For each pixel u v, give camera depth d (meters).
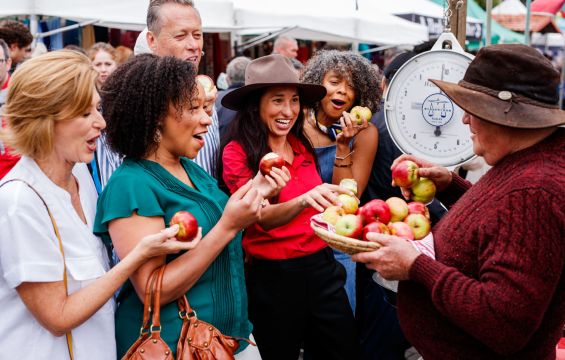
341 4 8.67
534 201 1.60
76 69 1.83
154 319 1.90
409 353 4.23
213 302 2.09
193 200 2.08
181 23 3.03
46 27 7.05
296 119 2.95
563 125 1.77
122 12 5.98
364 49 11.83
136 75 2.00
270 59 2.79
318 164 3.07
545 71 1.73
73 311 1.77
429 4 10.46
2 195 1.75
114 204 1.96
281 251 2.79
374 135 3.34
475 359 1.82
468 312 1.65
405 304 2.00
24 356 1.81
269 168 2.42
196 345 1.95
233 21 6.89
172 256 2.03
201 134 2.10
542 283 1.58
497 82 1.76
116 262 2.37
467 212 1.80
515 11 10.73
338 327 2.88
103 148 2.74
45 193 1.82
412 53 3.70
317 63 3.32
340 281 2.95
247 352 2.27
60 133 1.85
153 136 2.03
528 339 1.64
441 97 2.69
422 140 2.75
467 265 1.77
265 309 2.82
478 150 1.85
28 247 1.73
